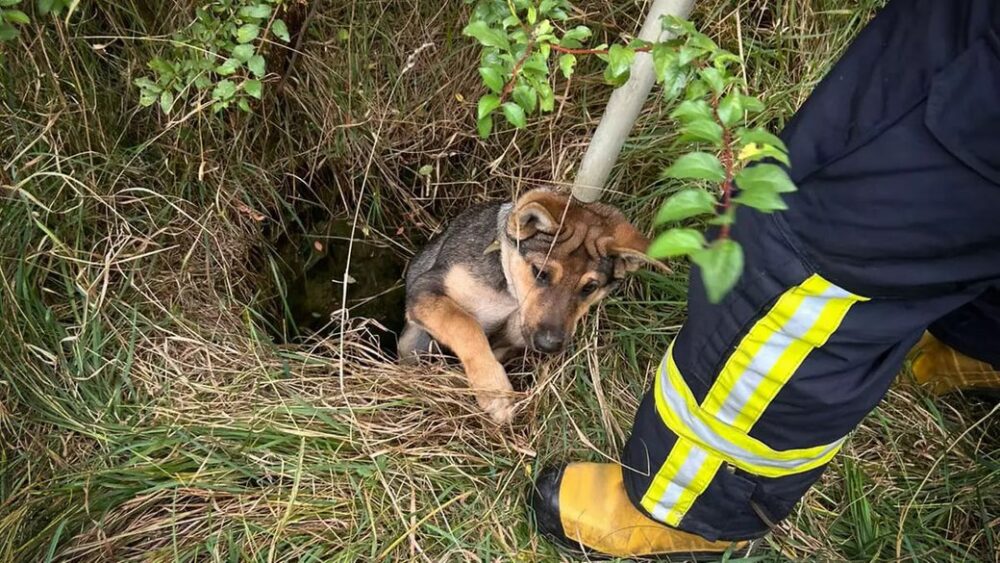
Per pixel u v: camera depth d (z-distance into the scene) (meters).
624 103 2.35
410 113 3.37
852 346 1.67
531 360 3.12
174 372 2.72
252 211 3.16
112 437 2.43
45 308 2.61
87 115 2.87
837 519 2.45
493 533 2.32
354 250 3.51
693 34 1.68
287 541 2.25
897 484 2.58
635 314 2.96
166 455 2.44
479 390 2.73
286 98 3.31
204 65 2.54
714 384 1.83
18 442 2.38
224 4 2.48
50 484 2.29
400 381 2.80
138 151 2.96
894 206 1.52
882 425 2.69
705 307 1.79
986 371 2.62
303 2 2.93
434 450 2.54
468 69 3.26
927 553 2.37
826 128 1.61
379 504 2.35
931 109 1.46
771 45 3.16
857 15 3.07
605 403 2.67
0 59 2.53
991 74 1.41
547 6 2.02
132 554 2.22
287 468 2.41
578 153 3.12
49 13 2.66
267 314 3.30
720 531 2.13
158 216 2.99
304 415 2.58
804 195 1.61
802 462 1.90
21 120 2.70
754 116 3.03
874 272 1.57
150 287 2.89
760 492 1.99
